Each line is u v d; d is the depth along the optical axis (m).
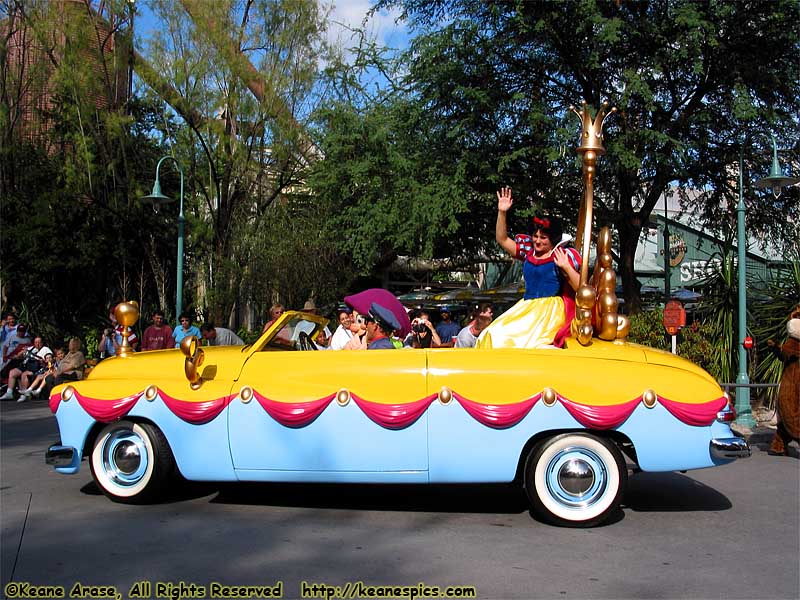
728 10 14.21
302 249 21.28
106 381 5.77
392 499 6.02
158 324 13.83
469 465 5.16
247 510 5.61
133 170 22.03
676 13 14.55
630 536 4.97
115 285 23.78
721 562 4.41
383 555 4.49
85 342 20.67
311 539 4.82
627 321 5.80
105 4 19.80
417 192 16.05
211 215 21.33
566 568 4.28
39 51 21.52
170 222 22.92
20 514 5.41
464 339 8.61
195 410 5.43
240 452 5.39
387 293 6.31
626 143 15.04
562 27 15.34
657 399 5.11
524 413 5.12
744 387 10.71
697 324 12.17
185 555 4.45
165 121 20.41
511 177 16.17
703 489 6.54
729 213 18.97
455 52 16.00
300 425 5.30
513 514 5.53
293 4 19.94
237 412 5.41
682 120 15.68
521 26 15.04
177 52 19.44
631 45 15.20
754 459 8.23
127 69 20.45
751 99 15.22
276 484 6.59
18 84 22.34
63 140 22.38
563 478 5.17
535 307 5.69
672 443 5.09
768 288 12.30
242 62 19.61
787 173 17.03
